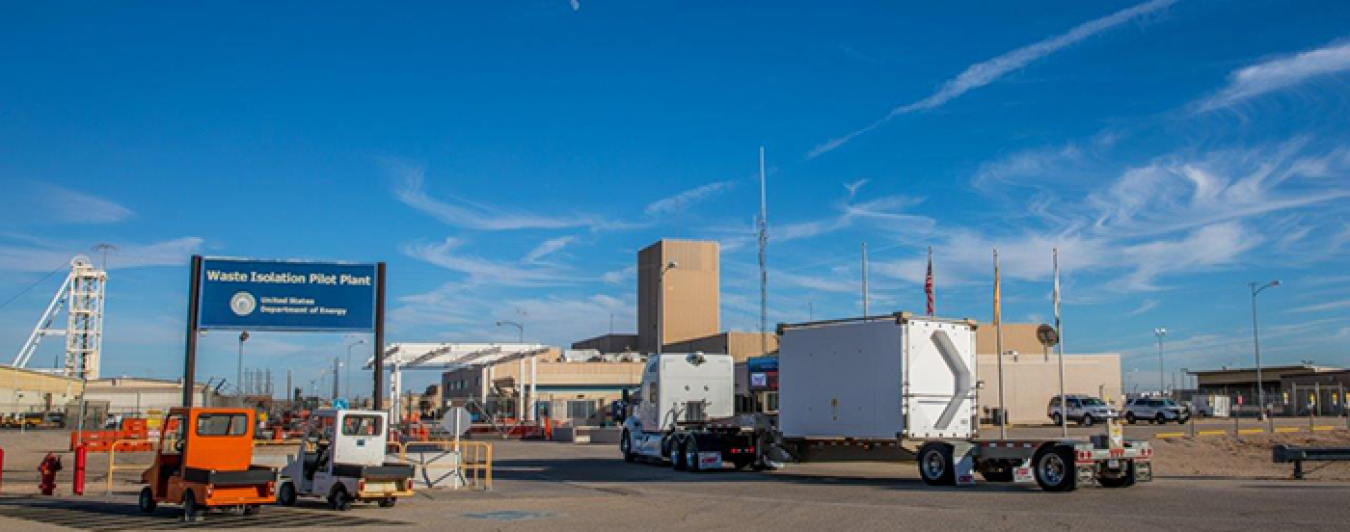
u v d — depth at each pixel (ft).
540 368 291.17
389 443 85.25
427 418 264.11
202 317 95.66
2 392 305.73
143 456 138.62
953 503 66.85
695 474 100.27
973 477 81.05
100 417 245.24
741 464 103.65
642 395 119.24
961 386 85.25
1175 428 185.37
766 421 98.84
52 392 321.32
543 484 88.28
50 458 80.79
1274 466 110.01
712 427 104.99
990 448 79.56
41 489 80.64
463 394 334.03
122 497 78.18
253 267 97.60
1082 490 75.00
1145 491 73.72
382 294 100.48
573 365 293.64
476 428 219.00
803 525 56.24
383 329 99.86
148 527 57.41
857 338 86.79
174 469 65.10
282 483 70.69
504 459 128.47
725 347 260.21
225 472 61.05
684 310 313.94
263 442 134.51
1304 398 296.71
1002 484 81.92
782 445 92.73
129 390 329.93
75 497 78.48
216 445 63.57
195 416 62.95
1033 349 259.60
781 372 93.66
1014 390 228.43
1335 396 278.26
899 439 82.38
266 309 97.40
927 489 77.87
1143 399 212.23
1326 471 100.94
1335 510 60.08
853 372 86.84
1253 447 138.21
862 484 84.79
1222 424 203.00
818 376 89.92
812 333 90.84
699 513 63.05
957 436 84.17
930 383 84.02
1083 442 74.54
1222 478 88.84
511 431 207.21
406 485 68.74
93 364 415.03
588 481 91.71
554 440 192.13
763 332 261.65
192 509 61.41
